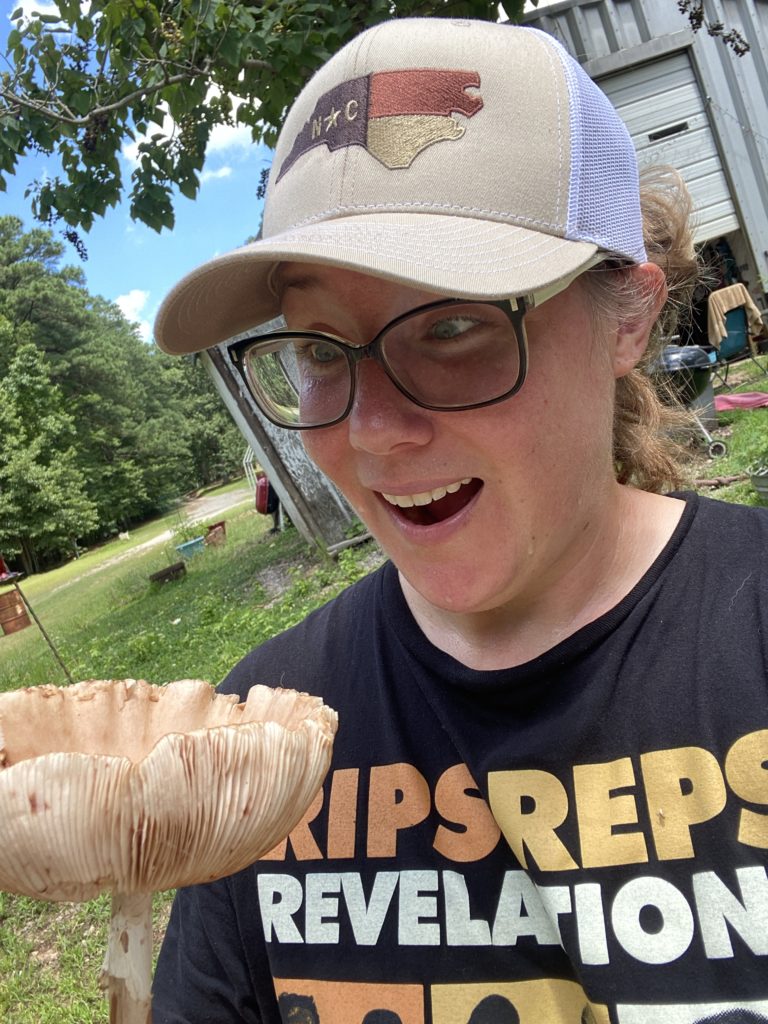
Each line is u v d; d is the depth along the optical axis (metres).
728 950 0.26
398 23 0.32
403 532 0.32
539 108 0.29
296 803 0.21
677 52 2.61
